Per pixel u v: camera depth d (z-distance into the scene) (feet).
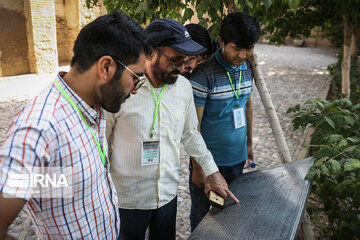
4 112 19.43
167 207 5.94
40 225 3.58
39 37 28.25
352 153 6.46
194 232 4.70
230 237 4.51
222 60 6.55
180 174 12.93
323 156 6.25
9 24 26.81
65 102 3.30
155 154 5.43
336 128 7.24
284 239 4.33
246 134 7.70
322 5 15.29
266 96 7.76
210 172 5.90
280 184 5.90
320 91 27.96
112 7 9.70
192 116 5.98
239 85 6.84
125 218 5.78
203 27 7.00
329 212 7.70
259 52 52.24
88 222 3.68
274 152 15.56
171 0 8.11
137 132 5.24
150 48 3.59
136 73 3.47
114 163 5.50
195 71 6.58
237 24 5.91
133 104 5.15
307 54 51.60
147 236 6.86
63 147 3.17
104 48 3.15
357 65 24.41
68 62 34.83
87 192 3.56
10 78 27.43
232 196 5.54
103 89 3.37
